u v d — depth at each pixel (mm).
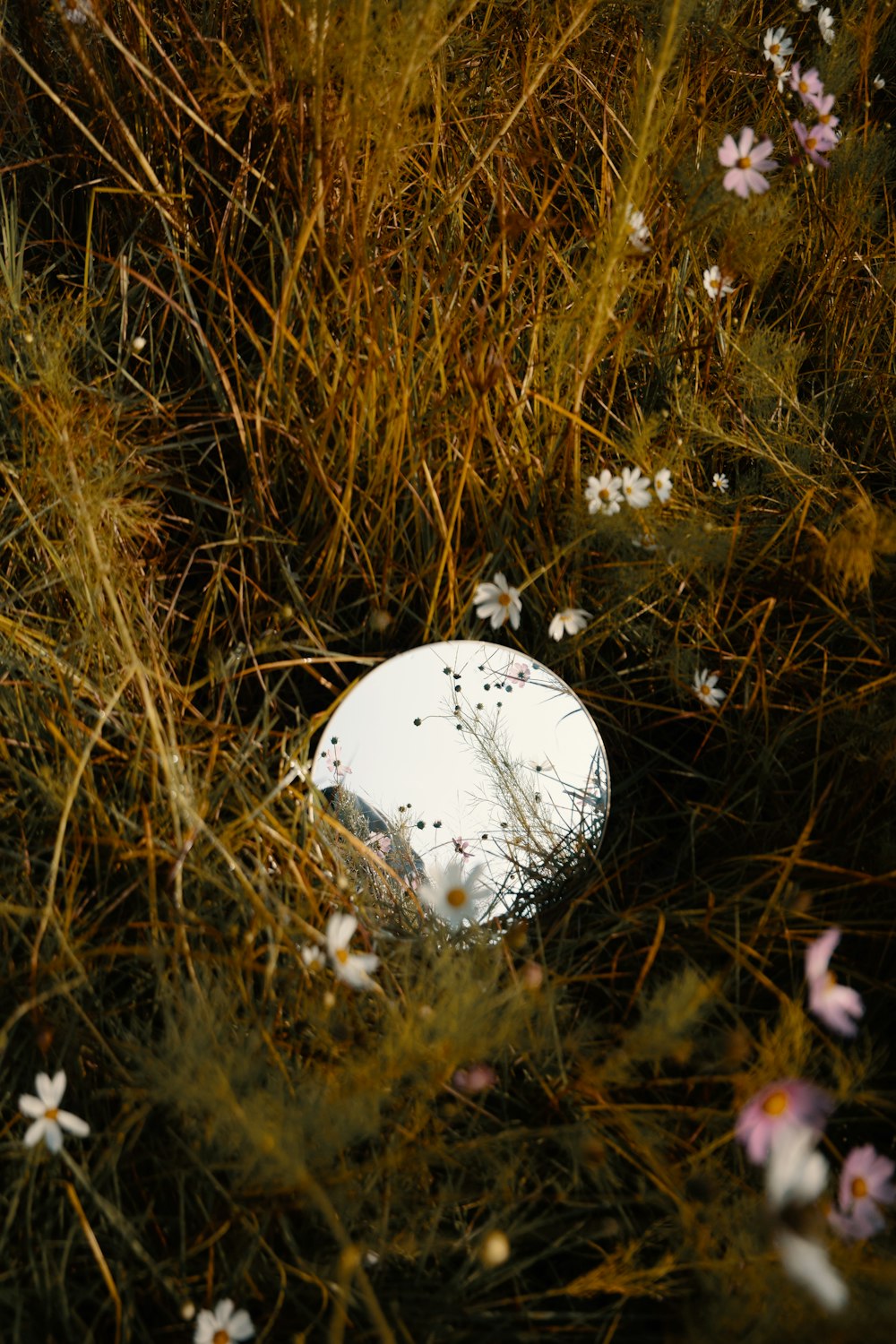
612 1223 1035
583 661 1368
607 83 1594
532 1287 1071
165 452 1409
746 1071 1115
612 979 1183
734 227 1371
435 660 1240
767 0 1802
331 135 1334
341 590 1351
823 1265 874
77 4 1292
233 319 1413
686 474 1449
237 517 1366
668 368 1490
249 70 1410
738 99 1698
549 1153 1116
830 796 1270
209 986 1106
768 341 1486
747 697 1318
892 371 1579
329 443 1383
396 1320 1018
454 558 1352
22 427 1344
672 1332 1030
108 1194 1064
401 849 1223
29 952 1149
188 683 1313
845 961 1207
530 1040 1095
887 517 1263
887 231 1712
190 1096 987
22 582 1334
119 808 1199
